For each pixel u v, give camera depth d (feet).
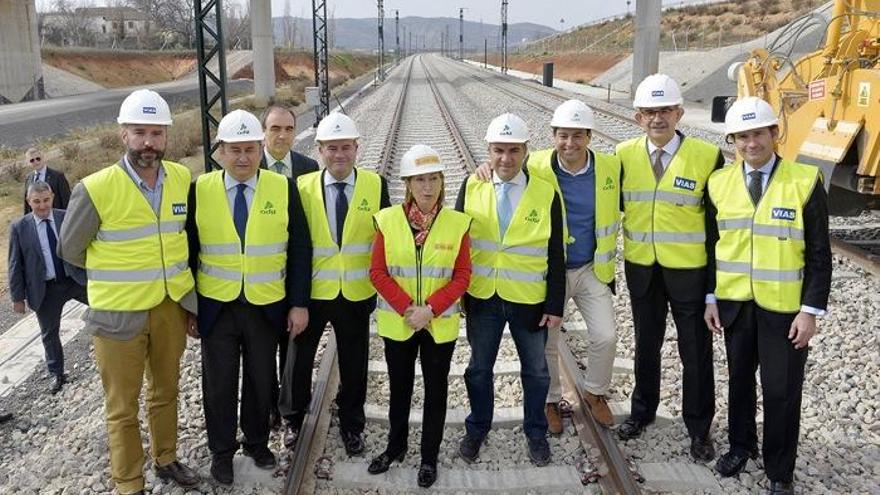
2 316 27.86
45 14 328.29
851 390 18.33
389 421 16.46
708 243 15.16
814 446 16.21
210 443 14.99
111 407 14.38
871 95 25.41
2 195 51.93
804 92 32.09
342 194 15.49
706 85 115.14
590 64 200.23
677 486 14.70
